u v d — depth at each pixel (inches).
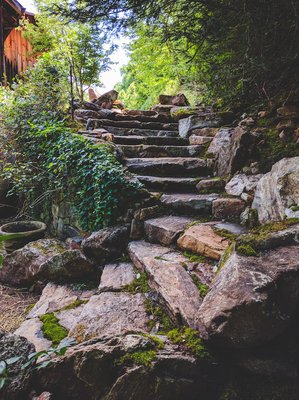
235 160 126.2
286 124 131.2
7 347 56.5
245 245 66.5
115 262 105.9
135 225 112.3
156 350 57.4
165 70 278.7
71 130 158.1
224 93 172.4
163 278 80.0
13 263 116.4
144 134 193.3
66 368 55.5
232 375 57.3
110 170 116.6
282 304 54.4
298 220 71.8
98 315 75.1
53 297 97.1
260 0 97.4
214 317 55.2
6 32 314.0
